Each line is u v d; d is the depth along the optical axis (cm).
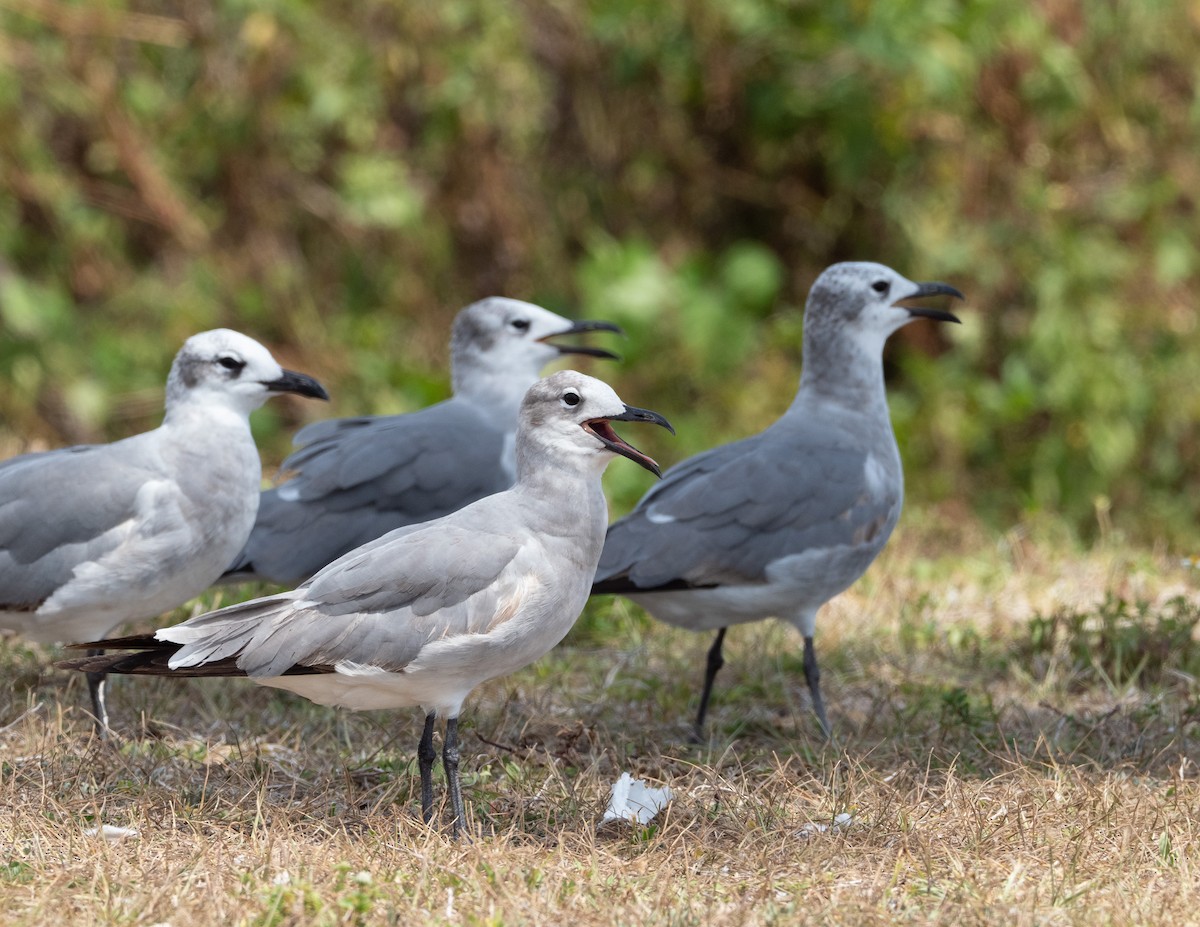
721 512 1012
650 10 1834
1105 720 984
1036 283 1811
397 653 791
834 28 1803
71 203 1798
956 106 1812
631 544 1020
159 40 1791
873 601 1280
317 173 1852
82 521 943
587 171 1916
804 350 1104
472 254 1878
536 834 827
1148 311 1820
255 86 1805
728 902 718
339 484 1121
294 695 1055
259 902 694
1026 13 1803
